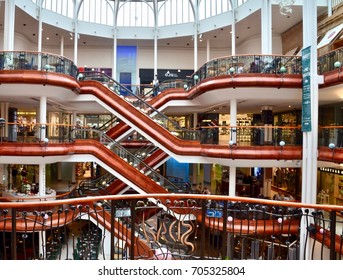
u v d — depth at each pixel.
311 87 12.80
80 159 14.98
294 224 12.48
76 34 24.66
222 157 14.23
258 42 24.67
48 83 14.34
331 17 17.56
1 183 19.02
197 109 22.17
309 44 13.05
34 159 13.91
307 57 12.99
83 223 13.73
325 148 12.48
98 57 28.44
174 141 15.65
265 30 18.16
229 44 27.50
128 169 14.83
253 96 15.23
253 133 14.06
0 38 23.72
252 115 26.89
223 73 14.68
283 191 20.50
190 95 18.05
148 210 11.88
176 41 27.12
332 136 12.29
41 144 13.60
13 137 13.88
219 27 23.34
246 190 20.94
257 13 19.81
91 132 15.36
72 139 15.05
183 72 28.69
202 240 4.64
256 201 4.25
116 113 16.30
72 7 25.64
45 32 24.50
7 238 12.01
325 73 12.91
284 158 13.77
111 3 27.61
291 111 22.72
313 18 12.98
